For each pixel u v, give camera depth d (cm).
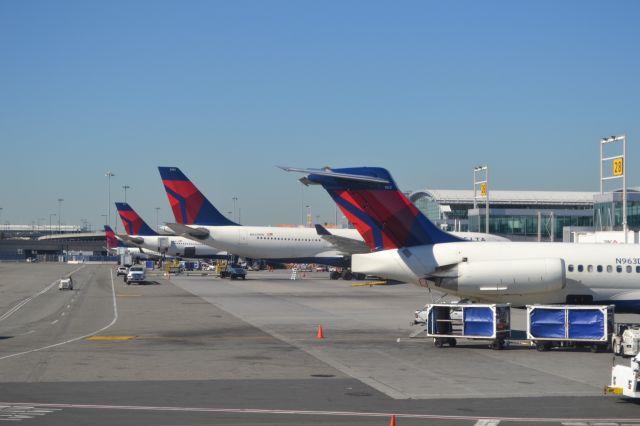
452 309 3778
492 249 4350
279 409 2272
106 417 2144
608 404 2375
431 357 3422
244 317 5362
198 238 11006
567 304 4394
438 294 7944
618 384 2400
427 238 4384
